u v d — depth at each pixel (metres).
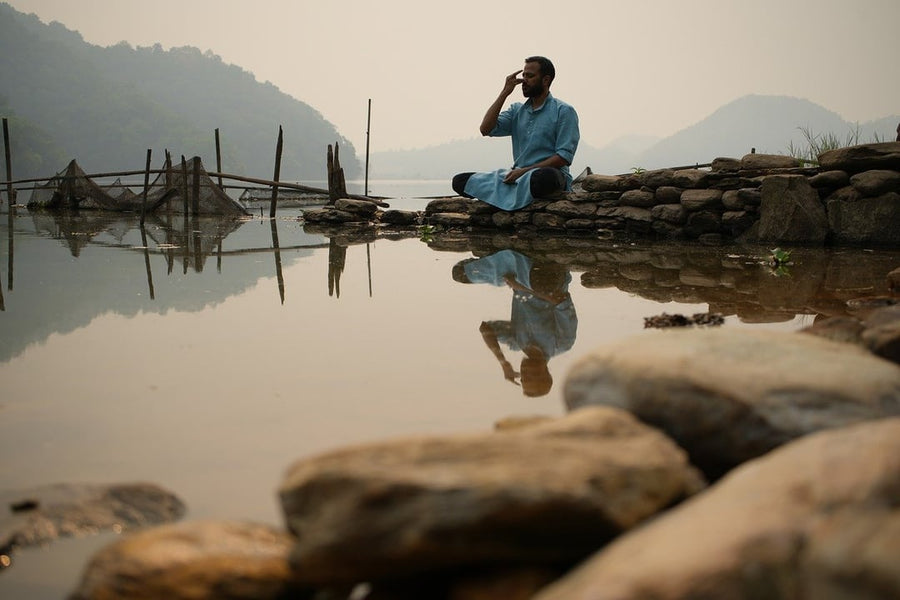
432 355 3.12
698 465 1.71
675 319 3.62
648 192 8.19
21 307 4.16
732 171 7.73
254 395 2.58
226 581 1.36
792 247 6.83
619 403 1.81
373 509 1.30
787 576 1.07
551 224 8.76
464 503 1.26
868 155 6.85
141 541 1.42
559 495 1.28
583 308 4.09
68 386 2.69
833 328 2.54
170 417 2.36
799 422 1.62
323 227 10.54
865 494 1.10
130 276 5.37
